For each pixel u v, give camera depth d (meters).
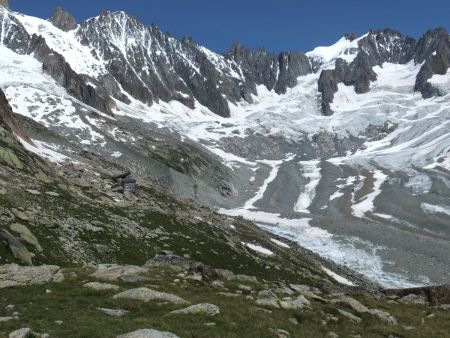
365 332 29.89
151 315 26.06
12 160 71.94
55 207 62.75
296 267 93.81
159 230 76.81
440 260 141.00
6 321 23.08
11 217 51.47
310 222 194.25
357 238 168.12
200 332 23.50
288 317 29.92
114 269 36.38
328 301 36.59
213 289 34.72
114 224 68.56
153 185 125.19
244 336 24.23
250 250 92.31
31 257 45.94
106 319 24.23
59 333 21.42
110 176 101.94
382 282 119.25
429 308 40.22
